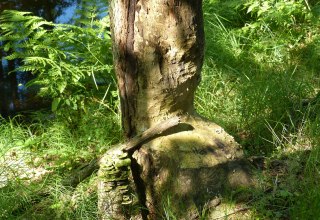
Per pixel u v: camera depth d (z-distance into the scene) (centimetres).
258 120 263
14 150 272
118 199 201
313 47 335
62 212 212
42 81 288
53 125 288
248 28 356
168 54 194
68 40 309
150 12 189
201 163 204
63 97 296
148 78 198
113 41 200
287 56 330
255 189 209
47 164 263
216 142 211
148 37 192
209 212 203
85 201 213
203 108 284
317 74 312
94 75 314
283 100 275
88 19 354
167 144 204
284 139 251
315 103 271
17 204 220
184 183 202
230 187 207
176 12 189
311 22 364
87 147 269
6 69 368
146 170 205
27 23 302
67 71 292
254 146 253
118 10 192
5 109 327
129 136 213
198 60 200
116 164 198
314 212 195
